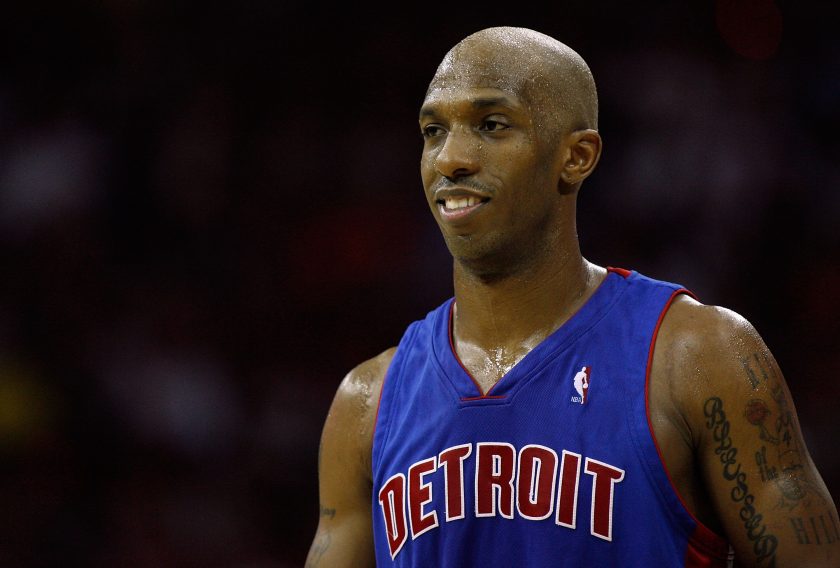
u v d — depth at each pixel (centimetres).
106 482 2541
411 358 884
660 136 2877
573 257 845
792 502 753
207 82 2953
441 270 2792
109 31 2941
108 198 2789
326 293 2798
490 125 806
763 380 773
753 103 2936
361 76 3033
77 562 2448
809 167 2880
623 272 854
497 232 807
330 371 2745
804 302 2747
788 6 2981
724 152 2866
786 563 748
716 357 777
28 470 2525
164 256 2786
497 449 796
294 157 2925
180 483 2552
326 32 3044
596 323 816
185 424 2598
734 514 766
